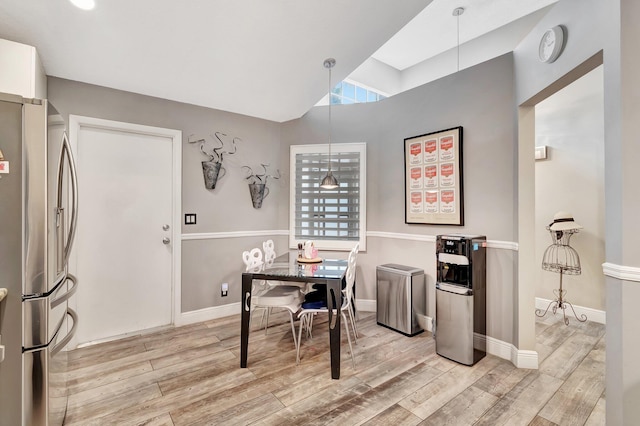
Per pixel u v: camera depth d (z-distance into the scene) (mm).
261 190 3717
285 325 3246
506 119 2529
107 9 1794
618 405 1484
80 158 2734
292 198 3896
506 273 2516
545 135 3705
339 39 2160
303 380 2168
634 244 1436
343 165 3766
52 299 1560
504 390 2057
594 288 3350
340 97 4465
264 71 2604
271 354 2564
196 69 2547
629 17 1455
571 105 3494
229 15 1875
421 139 3137
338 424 1719
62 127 1673
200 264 3357
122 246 2947
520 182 2381
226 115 3545
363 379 2184
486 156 2654
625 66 1458
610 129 1538
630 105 1448
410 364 2408
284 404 1897
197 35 2076
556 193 3611
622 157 1467
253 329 3127
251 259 2781
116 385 2104
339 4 1804
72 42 2121
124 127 2906
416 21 3812
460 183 2805
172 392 2023
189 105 3287
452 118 2902
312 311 2424
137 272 3027
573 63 1811
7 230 1406
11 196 1413
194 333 3016
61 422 1689
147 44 2172
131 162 2992
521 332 2359
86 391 2031
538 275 3779
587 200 3383
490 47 4035
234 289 3605
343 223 3756
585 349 2684
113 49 2221
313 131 3871
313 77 2727
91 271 2793
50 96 2582
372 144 3666
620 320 1476
